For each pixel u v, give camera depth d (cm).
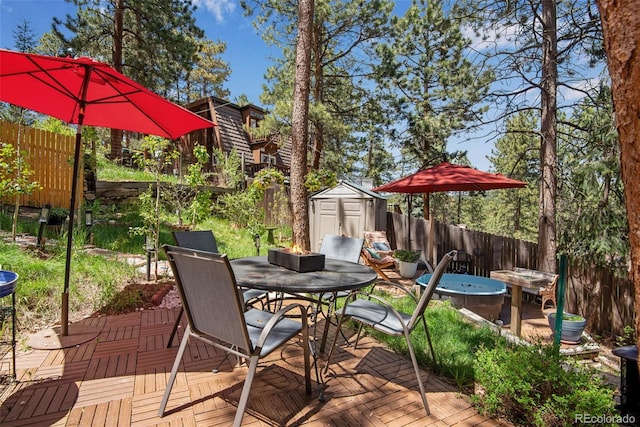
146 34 1196
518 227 2331
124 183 843
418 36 1197
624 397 214
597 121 549
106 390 216
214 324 192
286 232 1048
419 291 507
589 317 546
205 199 538
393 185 608
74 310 345
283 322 234
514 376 207
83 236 541
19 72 276
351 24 1118
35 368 239
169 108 327
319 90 1195
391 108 1241
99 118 366
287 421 196
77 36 1087
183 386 226
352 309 272
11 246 425
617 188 514
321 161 1471
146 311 362
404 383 247
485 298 457
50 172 646
